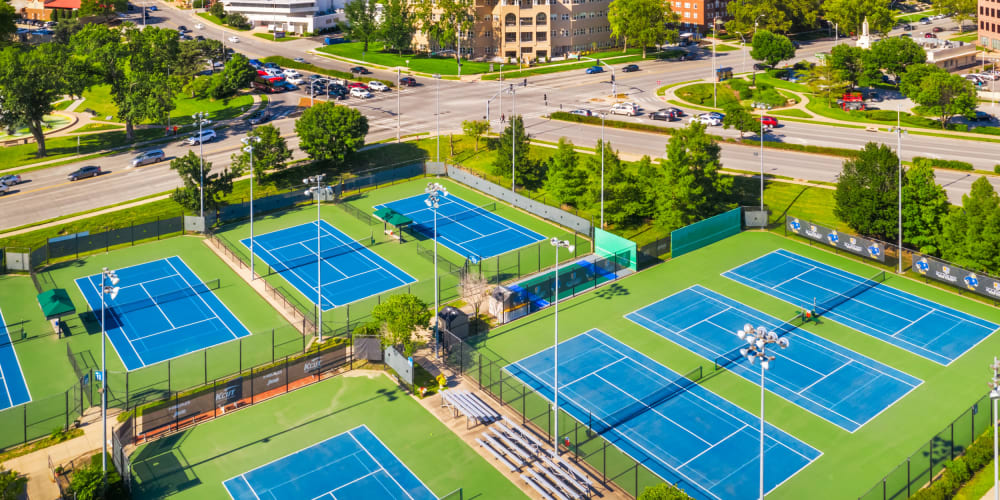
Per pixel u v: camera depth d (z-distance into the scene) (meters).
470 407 69.75
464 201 121.44
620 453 65.00
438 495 61.31
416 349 81.06
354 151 133.50
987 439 61.84
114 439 64.31
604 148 109.69
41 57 146.00
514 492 61.53
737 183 122.12
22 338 85.31
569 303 90.50
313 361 77.00
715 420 69.44
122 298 93.88
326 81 188.25
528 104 172.00
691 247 101.88
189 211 118.06
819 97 172.25
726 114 144.00
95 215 117.38
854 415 69.62
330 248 106.19
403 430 69.19
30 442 68.44
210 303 92.50
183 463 65.50
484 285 93.81
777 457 64.50
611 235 99.06
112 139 153.12
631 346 81.25
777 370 76.62
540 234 109.12
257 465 65.19
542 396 73.44
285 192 121.56
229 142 149.38
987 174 122.62
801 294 90.50
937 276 91.88
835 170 126.62
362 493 61.75
